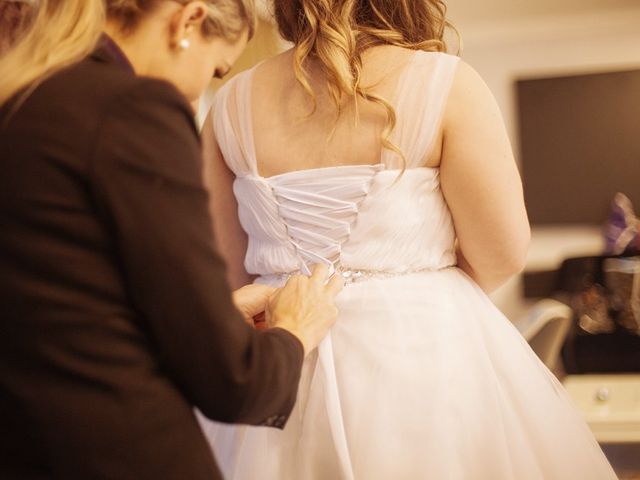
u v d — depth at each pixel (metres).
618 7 4.58
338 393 1.22
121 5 0.90
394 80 1.21
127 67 0.89
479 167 1.20
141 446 0.80
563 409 1.33
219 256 0.83
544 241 4.77
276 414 0.92
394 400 1.20
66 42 0.85
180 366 0.81
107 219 0.78
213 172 1.39
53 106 0.80
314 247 1.27
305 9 1.22
